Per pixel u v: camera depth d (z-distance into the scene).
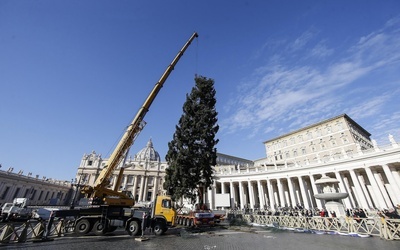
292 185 42.72
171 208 17.52
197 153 26.59
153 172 97.25
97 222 15.75
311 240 13.29
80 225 15.58
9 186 52.25
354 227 15.56
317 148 66.12
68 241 12.55
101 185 17.09
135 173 96.06
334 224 16.70
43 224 13.30
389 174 29.94
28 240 12.42
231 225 22.31
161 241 12.94
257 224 22.28
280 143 78.31
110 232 17.30
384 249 10.35
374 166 32.38
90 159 96.69
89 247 10.80
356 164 33.84
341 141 60.62
